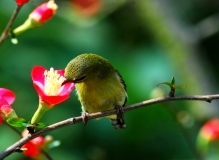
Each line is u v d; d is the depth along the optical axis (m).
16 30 7.85
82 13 12.86
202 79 12.59
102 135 12.28
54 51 12.66
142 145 12.66
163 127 12.79
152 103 6.50
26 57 12.45
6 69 12.26
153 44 13.48
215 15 13.77
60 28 12.95
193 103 12.24
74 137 11.98
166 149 12.70
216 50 14.30
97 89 7.82
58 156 11.59
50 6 7.89
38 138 7.45
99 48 13.08
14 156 10.49
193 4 14.41
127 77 12.72
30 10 12.70
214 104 12.14
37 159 7.74
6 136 11.09
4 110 6.14
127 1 12.95
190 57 12.80
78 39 12.95
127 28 13.70
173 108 9.58
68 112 11.76
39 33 12.75
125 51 13.41
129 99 12.47
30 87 12.16
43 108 6.10
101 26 13.41
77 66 7.56
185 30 13.11
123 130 12.58
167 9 13.41
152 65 13.03
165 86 12.62
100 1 12.83
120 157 12.44
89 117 6.98
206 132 9.41
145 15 13.55
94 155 11.07
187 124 9.57
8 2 12.80
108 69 7.98
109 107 8.00
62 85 6.31
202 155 9.48
